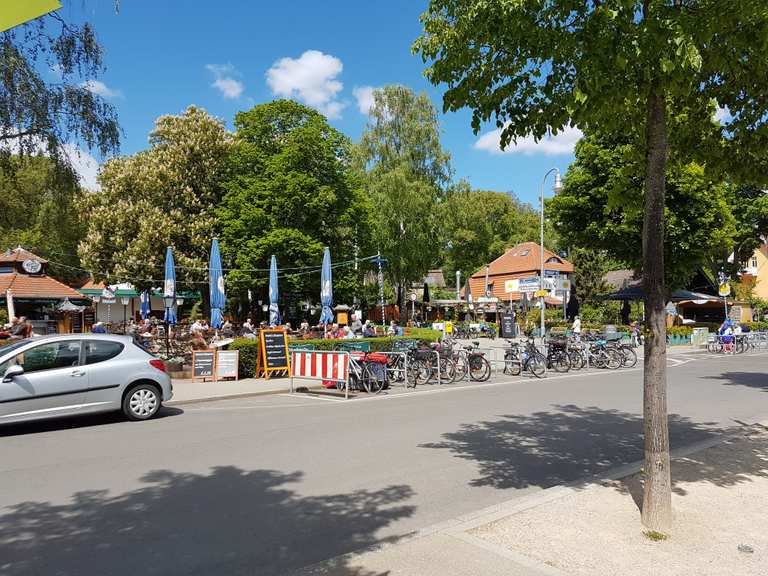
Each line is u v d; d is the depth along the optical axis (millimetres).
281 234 31500
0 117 11445
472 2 4660
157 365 10461
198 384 15156
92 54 11977
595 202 30484
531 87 5137
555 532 4418
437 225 39281
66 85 12508
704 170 6363
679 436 8414
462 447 7805
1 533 4805
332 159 34531
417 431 8898
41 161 13047
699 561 3898
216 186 35219
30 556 4336
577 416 10156
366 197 36562
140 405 10156
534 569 3768
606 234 30469
